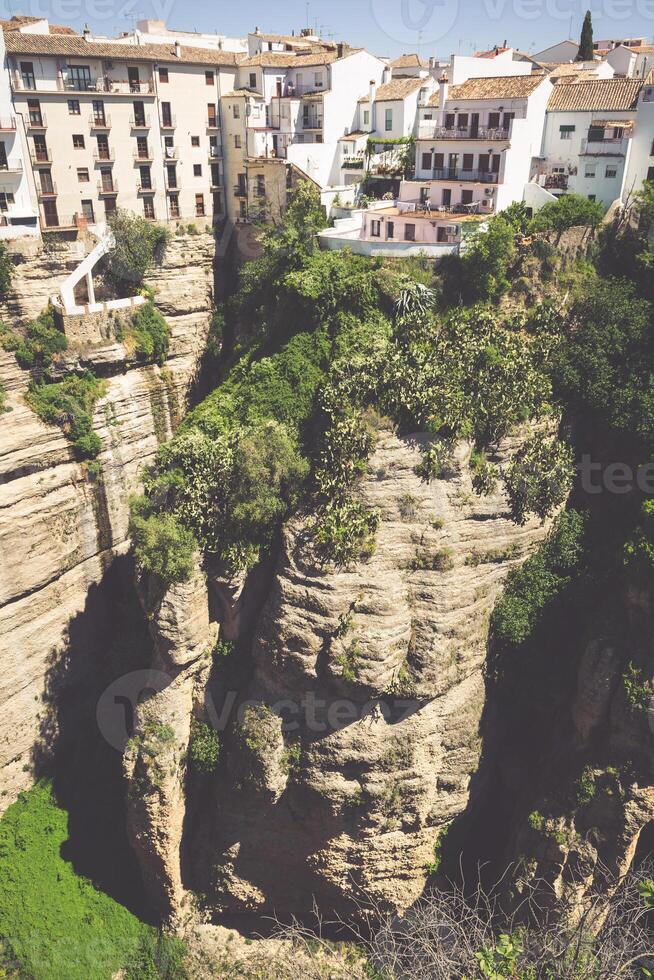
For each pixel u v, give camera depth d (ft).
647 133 142.61
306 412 129.70
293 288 132.36
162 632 123.44
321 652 121.39
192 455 123.85
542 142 154.61
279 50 207.51
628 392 125.80
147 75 173.88
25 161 162.40
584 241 138.00
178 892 136.05
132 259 168.04
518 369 124.77
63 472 155.53
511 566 129.70
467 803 132.67
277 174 170.60
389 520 120.26
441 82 156.25
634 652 112.88
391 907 132.36
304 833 128.88
